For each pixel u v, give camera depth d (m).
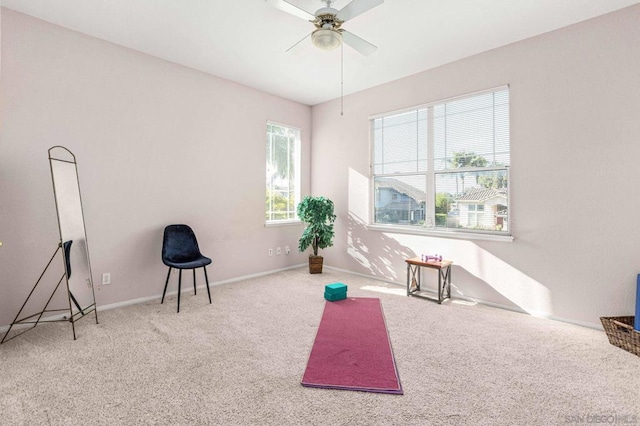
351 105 4.79
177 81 3.74
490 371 2.08
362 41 2.61
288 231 5.12
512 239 3.23
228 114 4.26
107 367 2.12
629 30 2.61
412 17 2.77
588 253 2.82
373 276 4.54
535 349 2.39
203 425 1.57
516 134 3.21
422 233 3.98
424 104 3.93
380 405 1.73
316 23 2.42
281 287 4.07
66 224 2.72
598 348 2.41
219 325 2.84
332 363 2.17
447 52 3.44
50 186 2.89
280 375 2.03
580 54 2.84
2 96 2.63
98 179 3.16
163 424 1.58
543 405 1.73
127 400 1.77
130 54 3.36
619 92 2.66
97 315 3.05
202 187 4.00
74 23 2.89
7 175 2.68
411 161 4.13
